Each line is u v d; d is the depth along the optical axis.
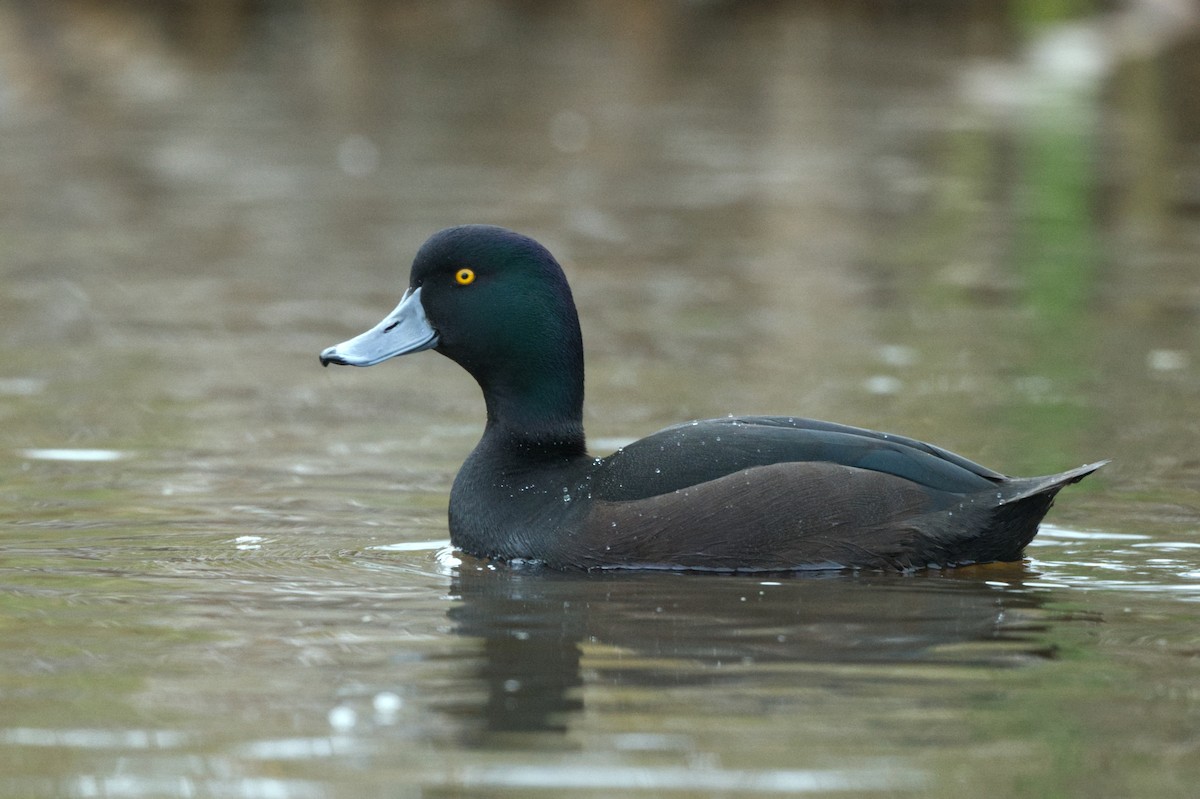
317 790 6.40
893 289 19.55
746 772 6.55
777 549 9.62
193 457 12.57
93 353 16.41
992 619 8.66
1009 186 25.88
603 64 36.69
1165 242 22.03
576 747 6.82
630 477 10.00
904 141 29.41
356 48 37.69
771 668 7.84
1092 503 11.09
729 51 37.84
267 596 9.11
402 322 10.75
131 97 33.16
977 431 13.18
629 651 8.11
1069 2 38.66
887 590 9.27
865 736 6.94
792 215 24.02
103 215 23.84
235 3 39.47
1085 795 6.33
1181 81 33.62
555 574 9.72
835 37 39.16
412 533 10.62
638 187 25.97
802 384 15.01
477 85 34.59
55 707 7.30
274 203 24.55
